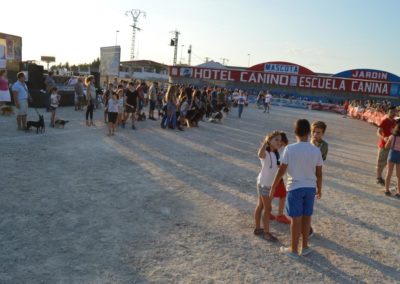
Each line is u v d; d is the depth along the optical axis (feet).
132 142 41.09
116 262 15.70
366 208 25.72
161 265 15.75
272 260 17.10
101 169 29.25
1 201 21.12
